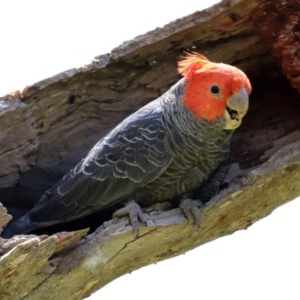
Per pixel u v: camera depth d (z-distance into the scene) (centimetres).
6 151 959
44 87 949
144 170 909
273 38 1000
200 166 935
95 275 880
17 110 938
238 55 1042
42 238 798
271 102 1055
